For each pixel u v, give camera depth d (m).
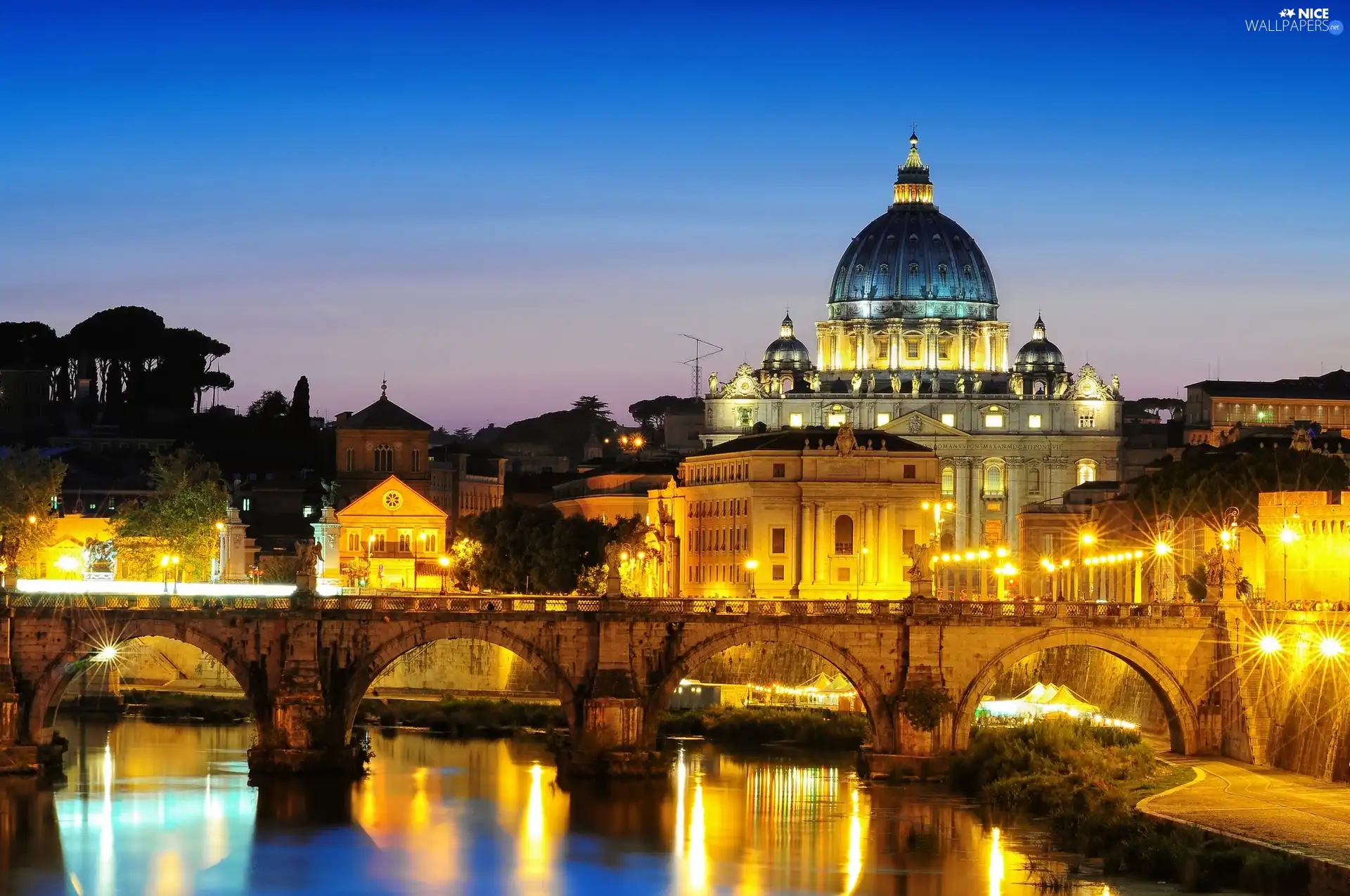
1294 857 163.00
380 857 180.75
